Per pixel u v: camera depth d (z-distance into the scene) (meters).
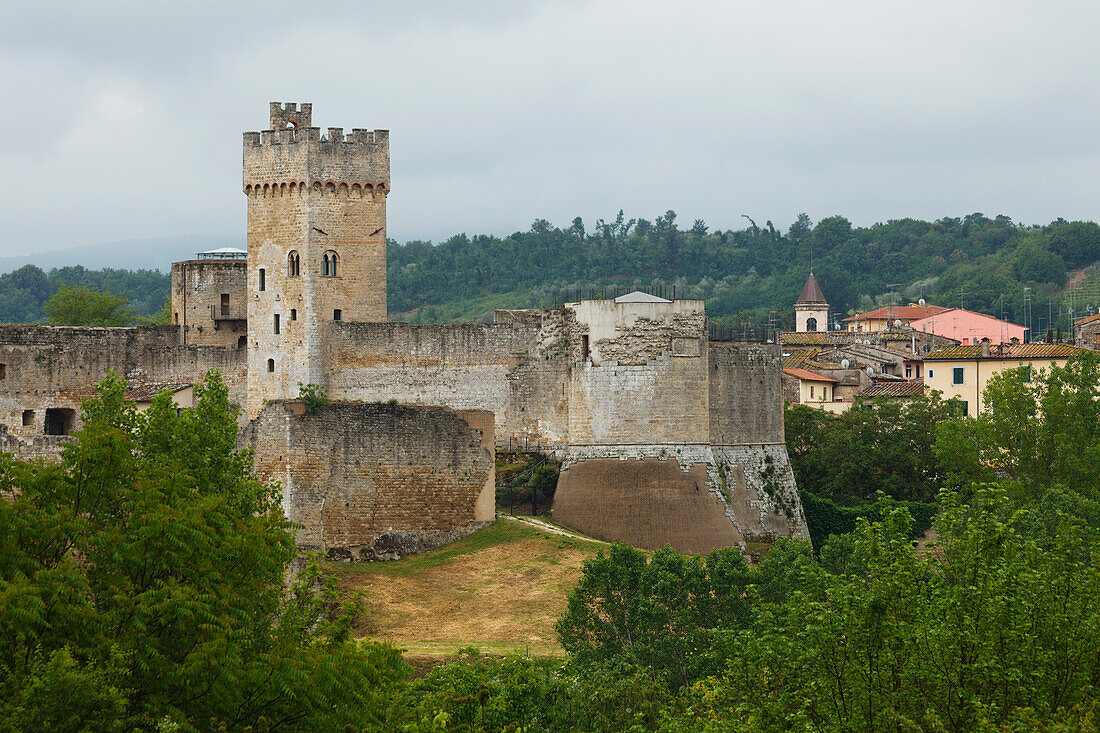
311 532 109.25
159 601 58.41
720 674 82.25
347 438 111.06
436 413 114.06
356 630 98.75
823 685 63.84
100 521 63.44
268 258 130.25
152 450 80.12
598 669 82.94
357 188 130.50
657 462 125.19
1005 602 63.81
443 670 81.00
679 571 91.56
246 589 64.94
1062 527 72.75
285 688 58.09
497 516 118.69
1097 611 64.50
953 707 62.00
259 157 130.12
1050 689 62.62
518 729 72.12
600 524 123.62
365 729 61.19
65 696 52.81
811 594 71.19
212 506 65.62
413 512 112.69
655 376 126.06
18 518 59.25
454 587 105.88
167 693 57.12
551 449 129.62
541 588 105.19
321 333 129.38
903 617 65.31
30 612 54.31
